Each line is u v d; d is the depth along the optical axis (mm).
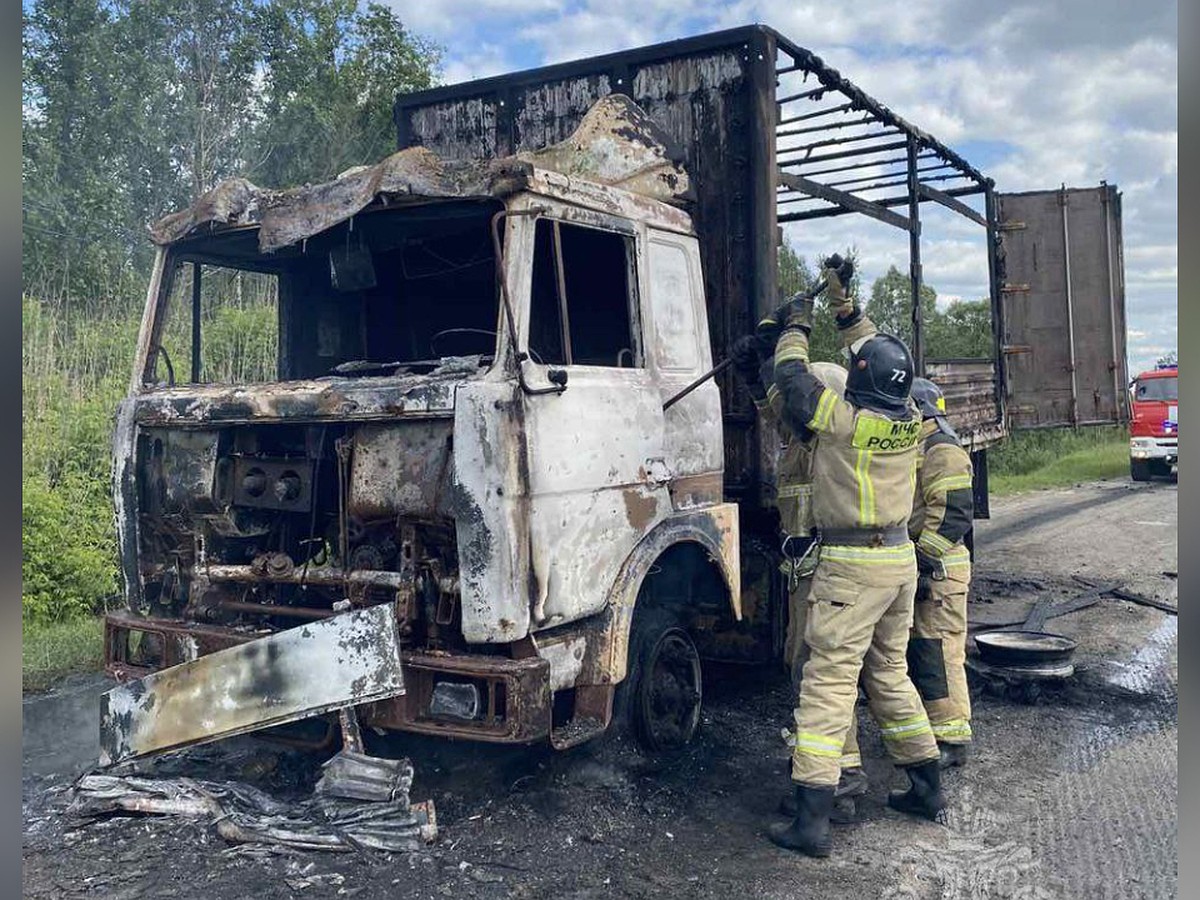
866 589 3992
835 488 4027
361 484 3893
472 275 5262
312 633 3812
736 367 4730
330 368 5527
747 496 5559
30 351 9938
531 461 3727
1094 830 4156
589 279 5152
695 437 4793
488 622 3600
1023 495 18406
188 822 3891
